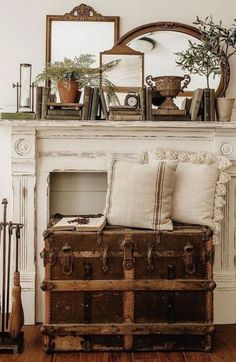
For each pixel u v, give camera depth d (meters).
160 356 2.73
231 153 3.23
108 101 3.29
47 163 3.22
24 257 3.23
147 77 3.29
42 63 3.38
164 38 3.40
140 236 2.78
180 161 3.16
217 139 3.22
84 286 2.75
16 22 3.37
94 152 3.23
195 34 3.40
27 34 3.37
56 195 3.43
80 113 3.13
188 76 3.25
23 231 3.22
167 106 3.19
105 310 2.77
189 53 3.29
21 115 3.10
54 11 3.38
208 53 3.32
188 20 3.42
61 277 2.77
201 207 2.97
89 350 2.78
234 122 3.14
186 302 2.79
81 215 3.31
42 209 3.23
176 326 2.78
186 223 2.99
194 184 2.99
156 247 2.79
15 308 2.77
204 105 3.18
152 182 2.88
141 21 3.41
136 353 2.77
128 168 2.95
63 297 2.76
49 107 3.12
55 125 3.09
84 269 2.76
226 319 3.30
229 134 3.22
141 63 3.38
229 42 3.26
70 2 3.39
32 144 3.17
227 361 2.66
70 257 2.76
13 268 3.27
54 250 2.76
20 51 3.37
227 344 2.91
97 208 3.45
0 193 3.39
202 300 2.80
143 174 2.88
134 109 3.14
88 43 3.39
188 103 3.28
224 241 3.29
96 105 3.14
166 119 3.16
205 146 3.25
